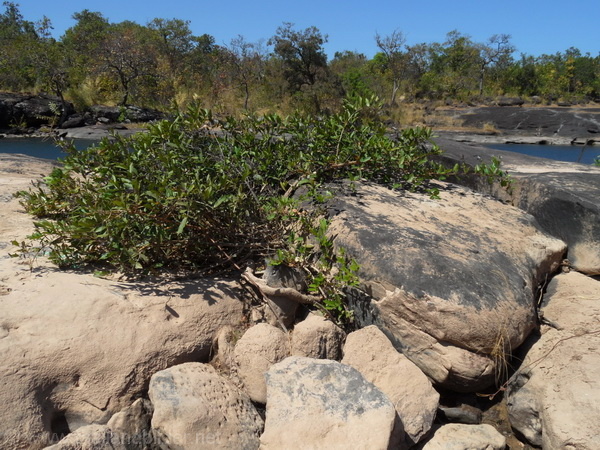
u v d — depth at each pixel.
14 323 2.97
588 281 4.02
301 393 2.89
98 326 3.09
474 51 42.88
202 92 26.12
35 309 3.07
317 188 4.31
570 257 4.30
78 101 25.47
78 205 4.02
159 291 3.45
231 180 3.93
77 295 3.20
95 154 4.59
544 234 4.29
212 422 2.87
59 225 3.61
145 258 3.44
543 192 4.56
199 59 31.34
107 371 3.01
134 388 3.06
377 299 3.48
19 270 3.46
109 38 28.52
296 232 3.94
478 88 42.91
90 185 3.92
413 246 3.58
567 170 5.45
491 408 3.37
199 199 3.61
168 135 4.19
